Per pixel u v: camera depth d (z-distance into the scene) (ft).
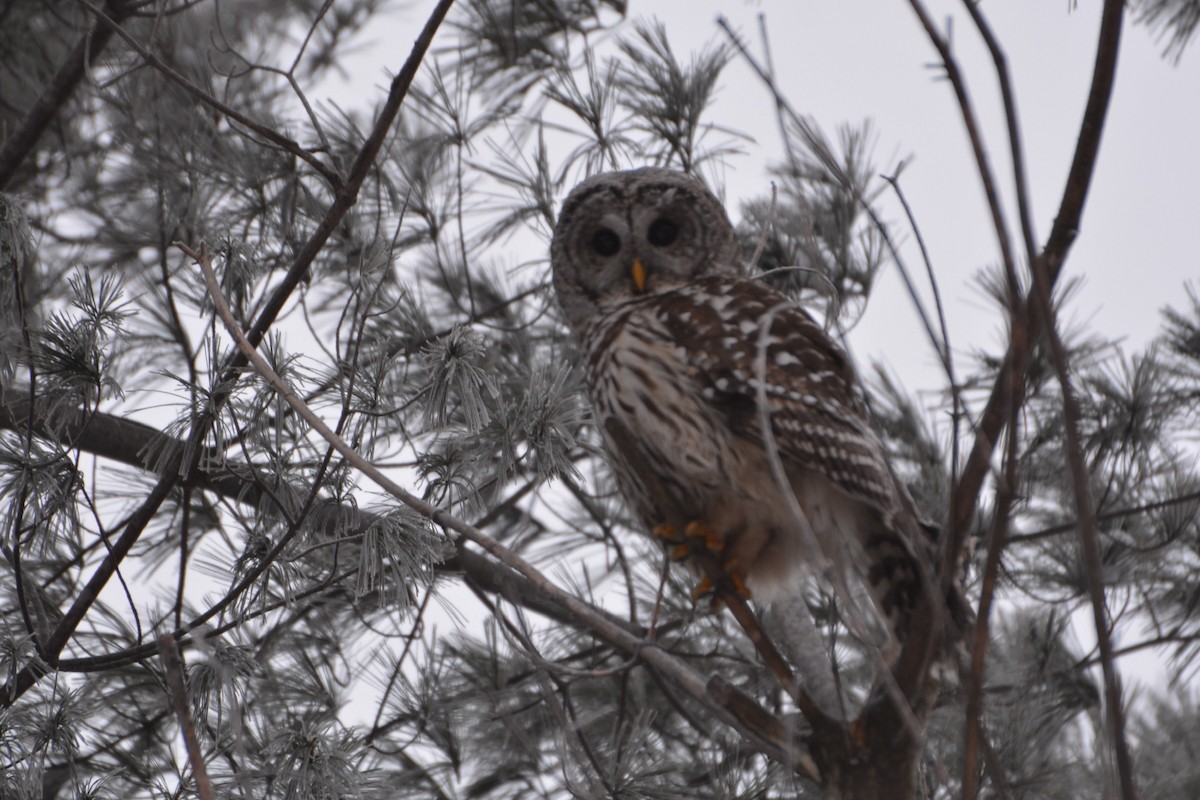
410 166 39.58
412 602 30.91
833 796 23.89
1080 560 35.22
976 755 19.19
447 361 30.48
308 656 37.11
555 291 37.86
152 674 30.73
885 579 31.07
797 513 20.25
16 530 29.12
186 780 28.78
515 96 41.14
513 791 37.83
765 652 24.89
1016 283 18.16
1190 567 37.04
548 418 31.12
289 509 29.68
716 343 31.89
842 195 38.68
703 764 36.42
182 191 40.22
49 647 29.73
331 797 28.53
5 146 38.11
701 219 36.52
